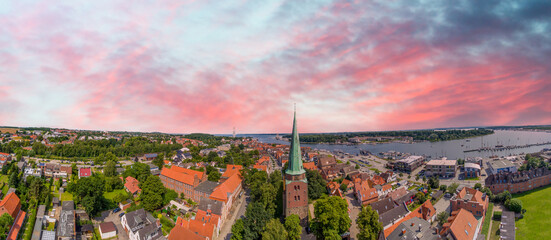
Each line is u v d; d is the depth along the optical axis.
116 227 119.62
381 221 113.75
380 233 103.00
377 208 128.62
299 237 98.38
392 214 119.06
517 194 159.50
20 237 99.44
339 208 100.44
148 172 184.00
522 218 127.88
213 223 111.75
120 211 136.62
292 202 108.81
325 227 100.44
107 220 126.81
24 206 122.94
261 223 102.31
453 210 130.25
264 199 121.81
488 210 134.38
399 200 144.50
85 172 179.62
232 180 156.62
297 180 109.00
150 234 103.56
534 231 115.19
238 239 99.81
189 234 97.62
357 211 141.62
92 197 127.94
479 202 123.06
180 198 152.62
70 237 103.44
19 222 106.06
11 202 109.38
